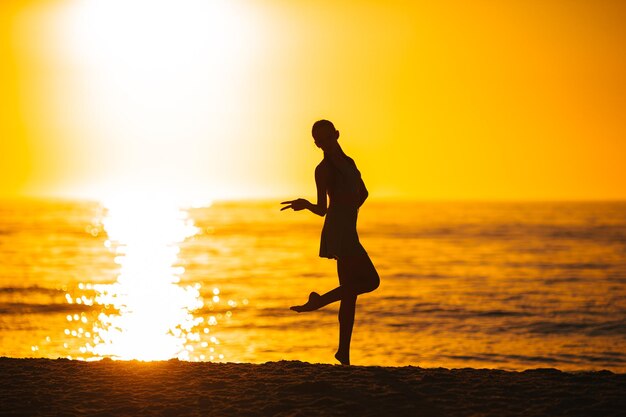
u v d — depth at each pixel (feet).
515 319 118.83
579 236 389.39
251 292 163.32
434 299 145.89
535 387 24.06
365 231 449.89
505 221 604.90
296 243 351.87
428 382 24.61
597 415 21.34
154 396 23.52
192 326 112.78
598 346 94.32
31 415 21.79
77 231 441.68
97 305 139.03
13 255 265.95
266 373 26.14
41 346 92.17
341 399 22.72
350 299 27.89
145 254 278.05
